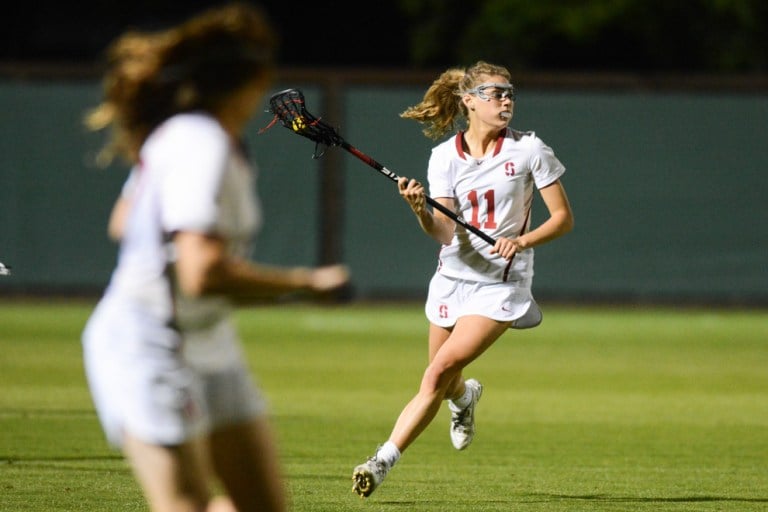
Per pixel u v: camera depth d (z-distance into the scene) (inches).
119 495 866.8
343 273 433.4
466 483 947.3
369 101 2711.6
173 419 439.5
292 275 430.6
